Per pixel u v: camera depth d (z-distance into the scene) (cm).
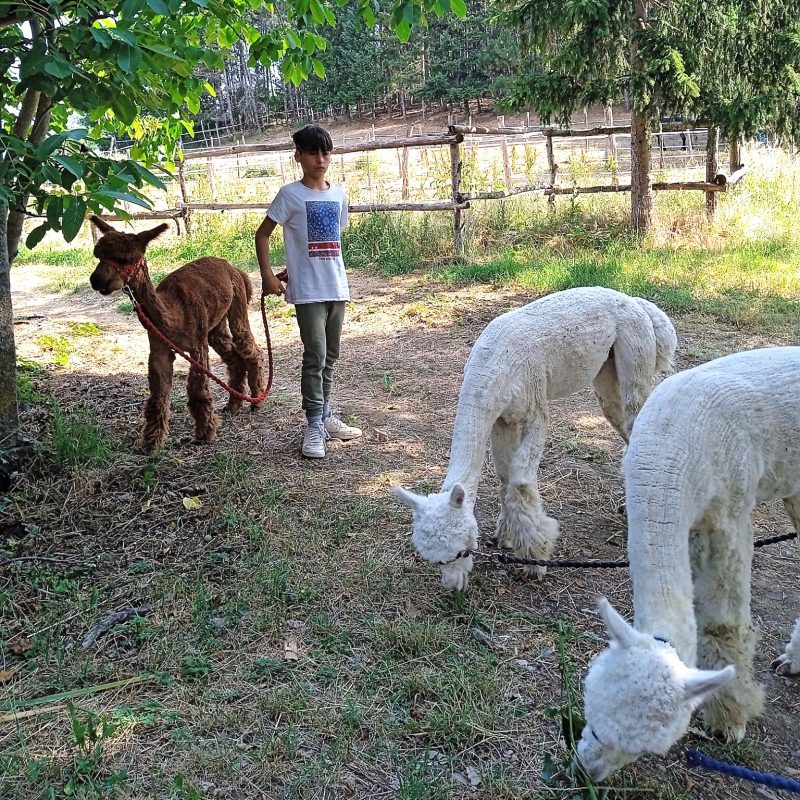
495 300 891
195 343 523
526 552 371
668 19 975
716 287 858
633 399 402
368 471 499
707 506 265
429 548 315
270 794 251
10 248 499
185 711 286
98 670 309
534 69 1140
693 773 268
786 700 306
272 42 540
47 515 431
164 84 535
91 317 958
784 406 275
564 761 260
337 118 5875
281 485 472
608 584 378
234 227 1354
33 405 597
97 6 389
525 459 373
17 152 372
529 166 1298
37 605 351
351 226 1213
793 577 388
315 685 303
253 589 362
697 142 1889
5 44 378
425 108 5534
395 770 262
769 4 962
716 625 275
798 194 1229
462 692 299
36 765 255
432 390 652
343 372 711
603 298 395
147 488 462
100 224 470
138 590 365
